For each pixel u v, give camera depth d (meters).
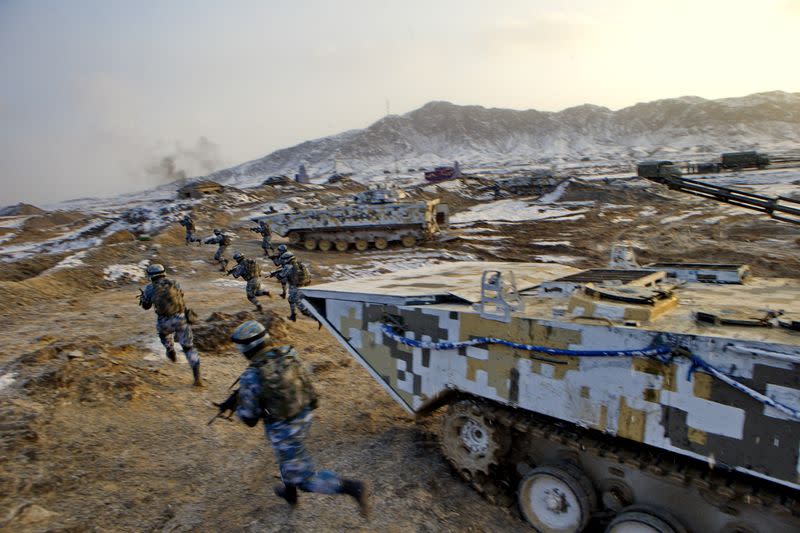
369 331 6.02
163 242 25.08
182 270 19.33
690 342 3.66
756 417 3.41
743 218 29.38
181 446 5.89
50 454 5.22
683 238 24.94
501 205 47.47
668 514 4.09
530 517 4.80
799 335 3.60
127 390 6.84
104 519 4.50
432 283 6.50
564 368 4.34
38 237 37.22
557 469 4.61
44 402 6.18
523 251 24.09
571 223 32.84
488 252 24.06
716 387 3.57
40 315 12.52
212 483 5.26
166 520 4.62
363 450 6.08
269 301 14.59
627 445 4.38
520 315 4.69
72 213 53.31
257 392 4.07
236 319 10.67
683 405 3.73
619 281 5.32
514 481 5.34
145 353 8.86
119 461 5.39
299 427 4.20
